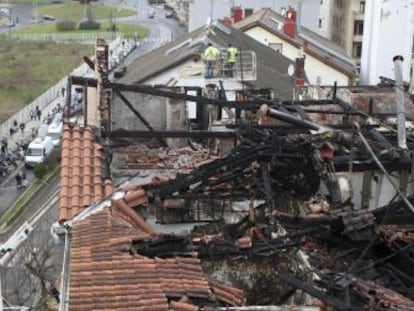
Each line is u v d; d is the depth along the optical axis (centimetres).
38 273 4381
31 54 15700
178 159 2942
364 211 2045
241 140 2467
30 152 8481
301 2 10450
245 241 1880
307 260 1822
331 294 1638
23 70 14162
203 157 2933
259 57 6366
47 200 7250
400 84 2770
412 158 2241
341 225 1956
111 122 3105
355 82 7288
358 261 1850
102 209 2077
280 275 1742
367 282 1722
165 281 1698
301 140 2216
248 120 3048
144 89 3027
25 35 17925
